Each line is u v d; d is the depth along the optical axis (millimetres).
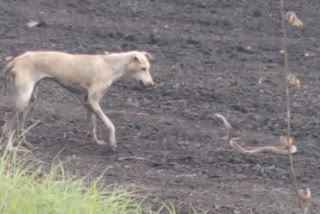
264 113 38844
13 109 33406
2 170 24234
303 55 47406
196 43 48469
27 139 33875
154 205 27562
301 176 31641
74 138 34375
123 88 40656
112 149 33281
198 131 36000
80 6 52656
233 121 37562
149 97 40062
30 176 26094
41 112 36844
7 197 23531
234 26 51469
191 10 53469
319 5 55156
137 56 34062
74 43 46938
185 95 40469
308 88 42312
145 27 50281
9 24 48812
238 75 43750
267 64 45812
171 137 35156
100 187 28688
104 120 33500
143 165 31906
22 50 45062
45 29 48594
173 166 31922
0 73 40812
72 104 38219
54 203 23531
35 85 33312
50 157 31906
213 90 41188
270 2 54969
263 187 30406
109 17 51469
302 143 35375
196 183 30281
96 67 33562
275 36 50281
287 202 28969
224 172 31656
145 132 35531
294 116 38531
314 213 28156
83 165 31188
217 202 28469
